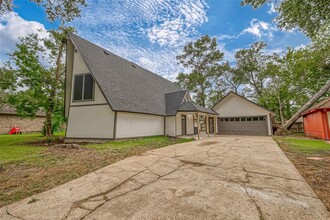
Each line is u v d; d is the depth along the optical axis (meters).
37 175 4.01
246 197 2.79
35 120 23.27
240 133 18.31
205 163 5.05
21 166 4.73
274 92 20.97
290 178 3.68
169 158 5.73
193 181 3.55
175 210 2.41
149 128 12.93
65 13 7.41
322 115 11.55
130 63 16.53
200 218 2.21
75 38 11.44
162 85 19.34
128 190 3.15
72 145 7.71
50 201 2.76
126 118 10.80
